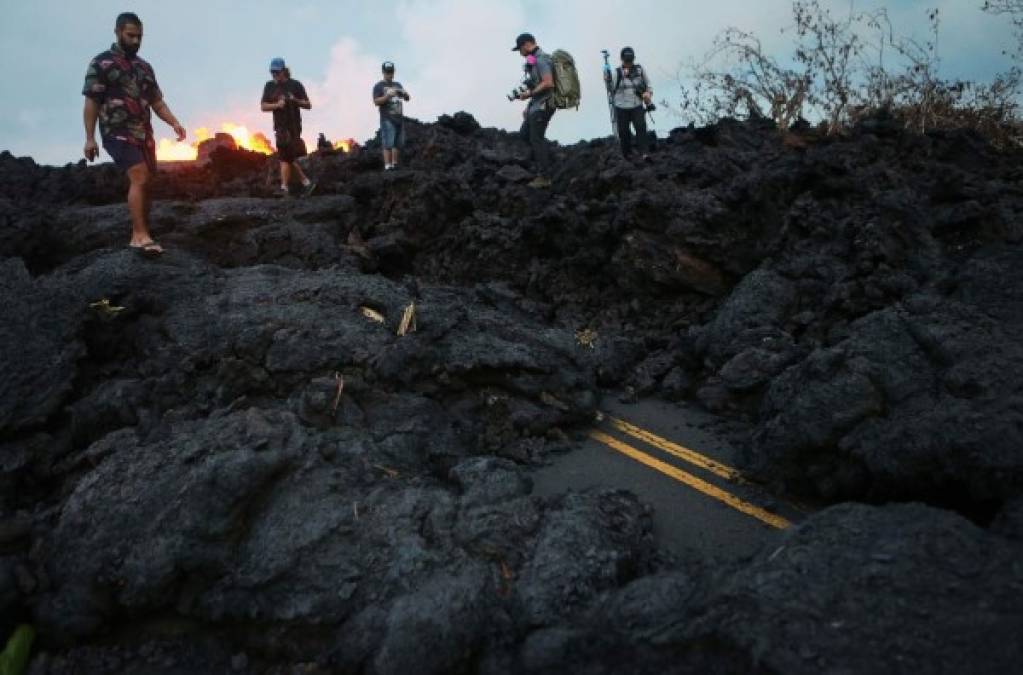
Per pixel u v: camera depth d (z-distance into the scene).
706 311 7.62
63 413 4.96
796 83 10.90
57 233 7.93
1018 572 2.62
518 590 3.26
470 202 9.78
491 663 2.96
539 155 9.96
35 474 4.59
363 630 3.11
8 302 5.24
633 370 6.80
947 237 6.40
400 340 5.43
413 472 4.41
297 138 9.76
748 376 5.69
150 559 3.44
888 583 2.66
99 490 3.82
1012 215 6.30
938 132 8.43
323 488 3.82
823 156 7.32
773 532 4.10
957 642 2.39
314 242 8.35
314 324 5.56
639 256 7.81
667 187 8.42
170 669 3.35
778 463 4.47
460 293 7.81
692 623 2.72
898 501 3.84
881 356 4.47
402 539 3.50
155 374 5.33
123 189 9.93
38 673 3.34
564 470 5.05
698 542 4.04
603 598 3.14
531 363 5.58
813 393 4.44
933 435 3.68
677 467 5.00
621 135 9.85
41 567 3.62
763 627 2.57
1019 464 3.35
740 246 7.59
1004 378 3.89
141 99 6.34
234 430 4.08
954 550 2.77
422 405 5.14
